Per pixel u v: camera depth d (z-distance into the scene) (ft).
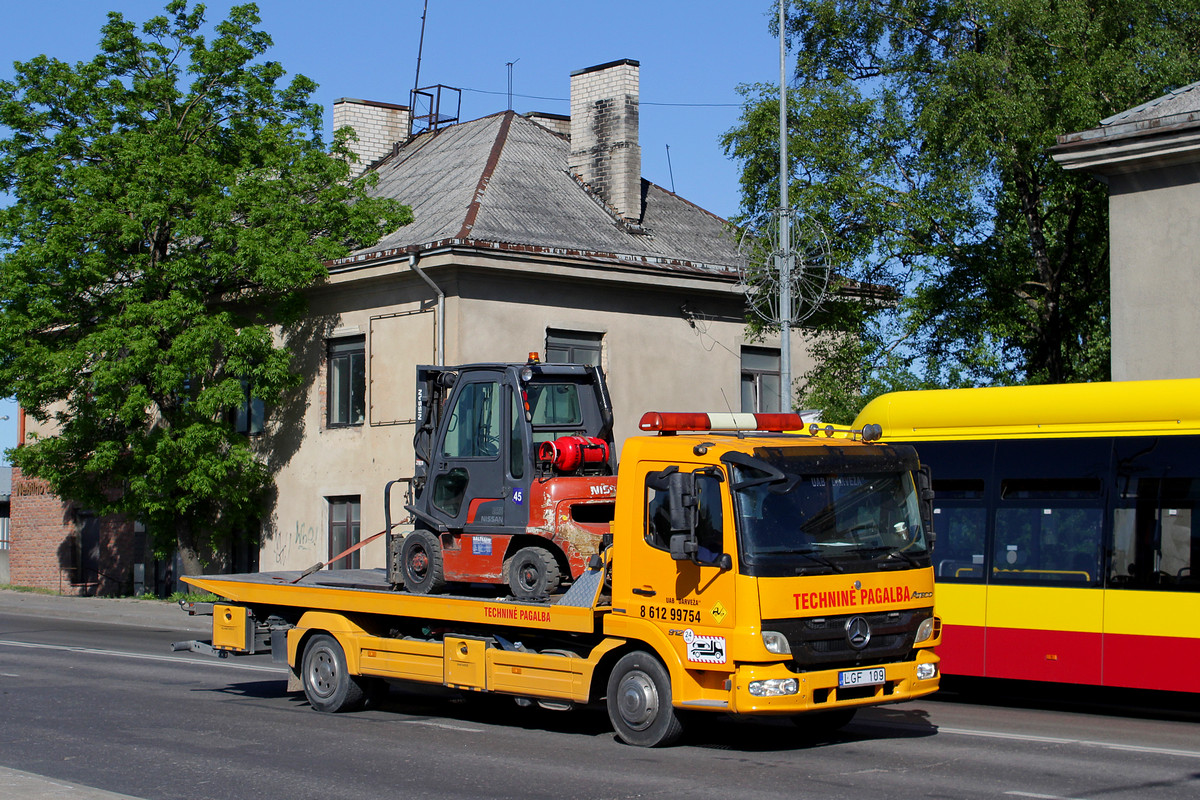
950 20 78.84
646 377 88.33
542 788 28.91
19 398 85.51
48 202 84.43
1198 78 74.49
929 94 75.66
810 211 76.74
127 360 83.35
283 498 91.86
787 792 28.22
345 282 85.97
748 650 31.27
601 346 86.84
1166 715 43.21
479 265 79.30
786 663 31.73
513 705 44.16
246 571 96.17
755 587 31.42
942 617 44.91
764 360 96.32
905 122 78.64
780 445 33.17
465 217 83.97
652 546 33.76
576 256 82.99
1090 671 41.27
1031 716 42.42
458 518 40.50
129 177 85.30
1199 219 60.29
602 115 94.68
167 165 84.07
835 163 78.43
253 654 44.78
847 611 32.65
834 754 33.47
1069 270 83.15
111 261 85.25
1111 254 63.31
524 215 87.25
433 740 36.37
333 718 41.01
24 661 58.85
